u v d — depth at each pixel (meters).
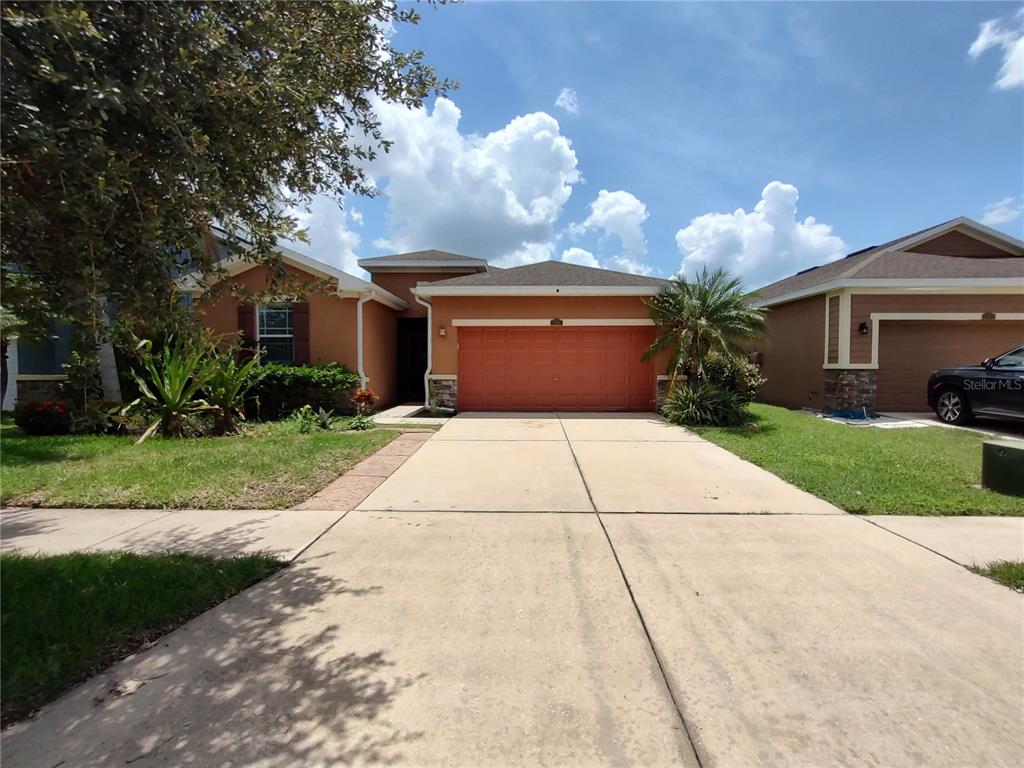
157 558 3.79
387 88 3.78
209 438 9.16
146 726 2.16
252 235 3.12
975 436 8.91
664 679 2.49
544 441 8.79
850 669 2.56
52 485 5.86
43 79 2.07
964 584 3.47
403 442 8.69
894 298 11.80
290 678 2.49
